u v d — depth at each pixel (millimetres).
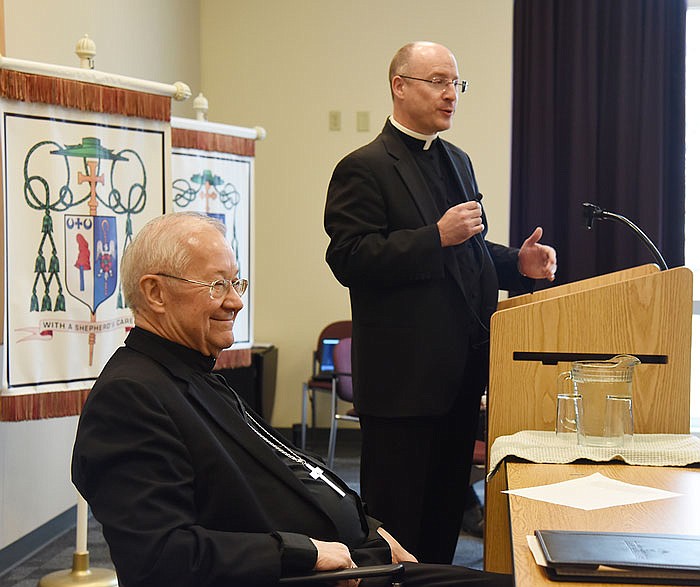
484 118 5527
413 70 2627
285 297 5863
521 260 2744
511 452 1983
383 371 2541
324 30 5719
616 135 5277
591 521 1514
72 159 3104
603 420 1984
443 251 2463
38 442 3748
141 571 1462
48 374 3051
